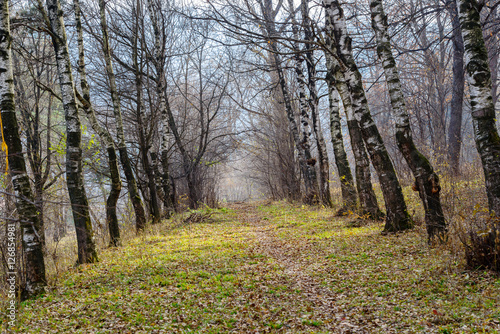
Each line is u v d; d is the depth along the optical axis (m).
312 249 10.84
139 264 10.15
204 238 14.57
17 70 16.27
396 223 11.38
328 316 6.08
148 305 6.96
